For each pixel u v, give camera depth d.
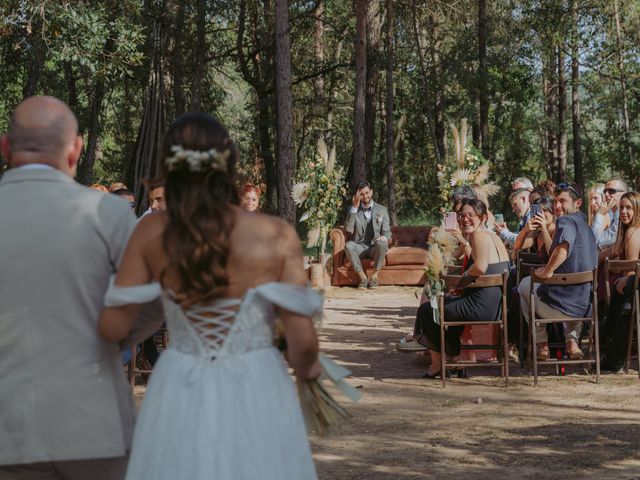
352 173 28.73
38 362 2.70
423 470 5.03
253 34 34.06
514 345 8.77
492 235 7.55
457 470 5.02
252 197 8.07
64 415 2.70
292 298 2.50
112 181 35.34
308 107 37.81
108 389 2.77
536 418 6.27
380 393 7.22
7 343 2.71
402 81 35.75
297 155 36.94
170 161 2.48
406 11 31.02
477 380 7.73
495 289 7.46
